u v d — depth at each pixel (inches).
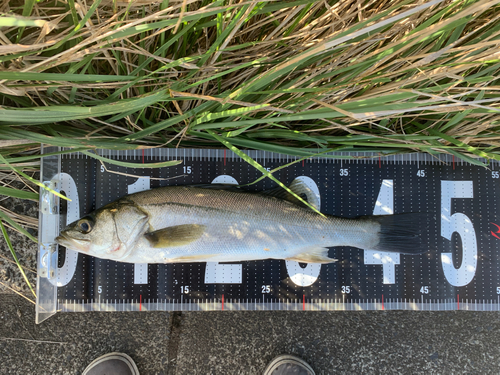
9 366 19.3
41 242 18.2
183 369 19.7
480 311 20.4
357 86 16.1
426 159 19.7
